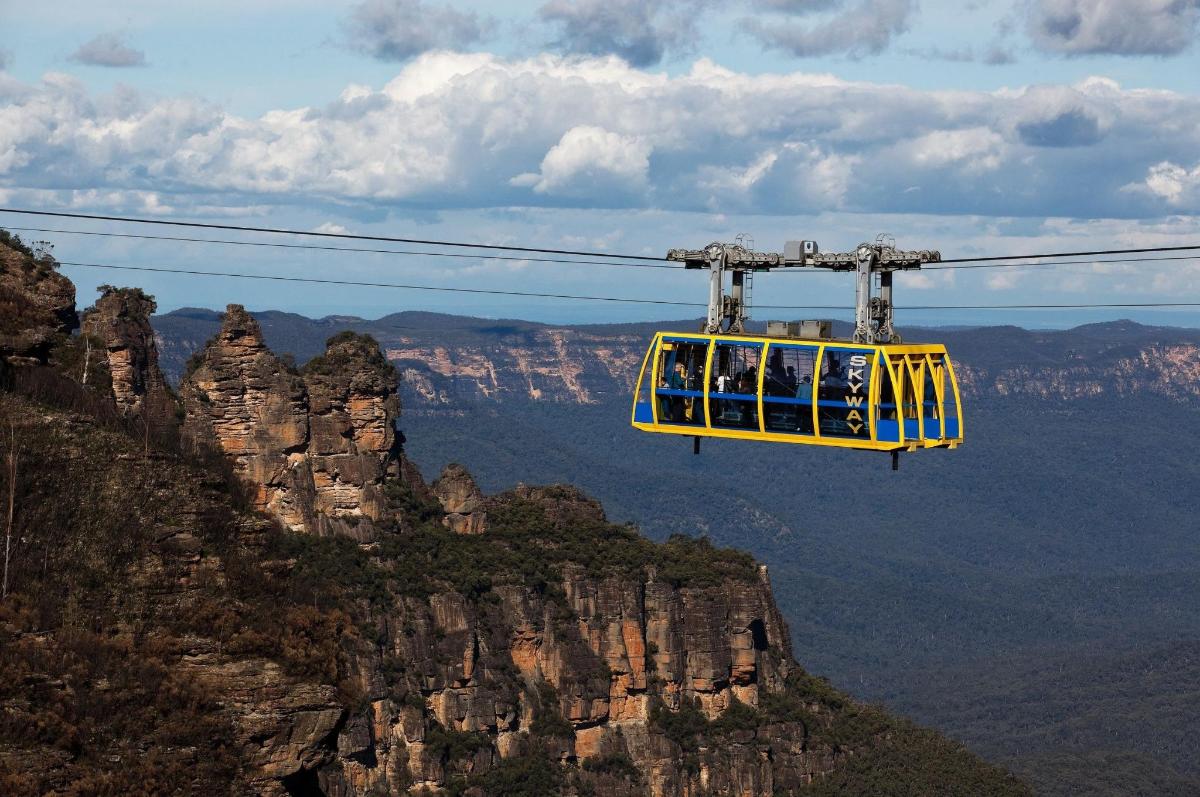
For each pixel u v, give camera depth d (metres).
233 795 77.12
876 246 97.25
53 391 94.19
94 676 78.00
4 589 80.94
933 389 97.44
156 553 84.81
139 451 89.19
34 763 74.00
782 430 97.75
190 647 81.25
